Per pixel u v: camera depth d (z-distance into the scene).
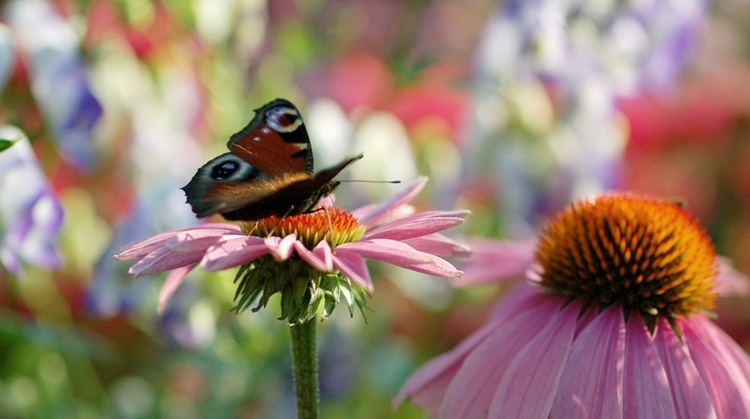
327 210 0.87
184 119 1.05
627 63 1.11
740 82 1.53
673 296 0.89
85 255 1.06
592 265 0.89
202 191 0.85
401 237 0.86
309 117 1.07
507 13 1.11
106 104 1.02
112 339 1.17
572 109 1.11
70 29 1.02
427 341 1.20
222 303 1.05
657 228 0.89
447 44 1.45
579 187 1.11
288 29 1.14
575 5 1.11
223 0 1.04
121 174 1.04
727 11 1.78
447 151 1.14
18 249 0.96
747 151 1.45
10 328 0.98
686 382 0.87
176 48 1.05
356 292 0.86
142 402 1.14
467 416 0.87
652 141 1.43
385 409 1.11
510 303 0.92
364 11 1.47
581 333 0.88
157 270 0.84
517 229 1.11
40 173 0.96
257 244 0.84
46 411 1.08
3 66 0.98
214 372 1.06
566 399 0.86
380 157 1.08
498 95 1.11
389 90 1.23
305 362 0.87
